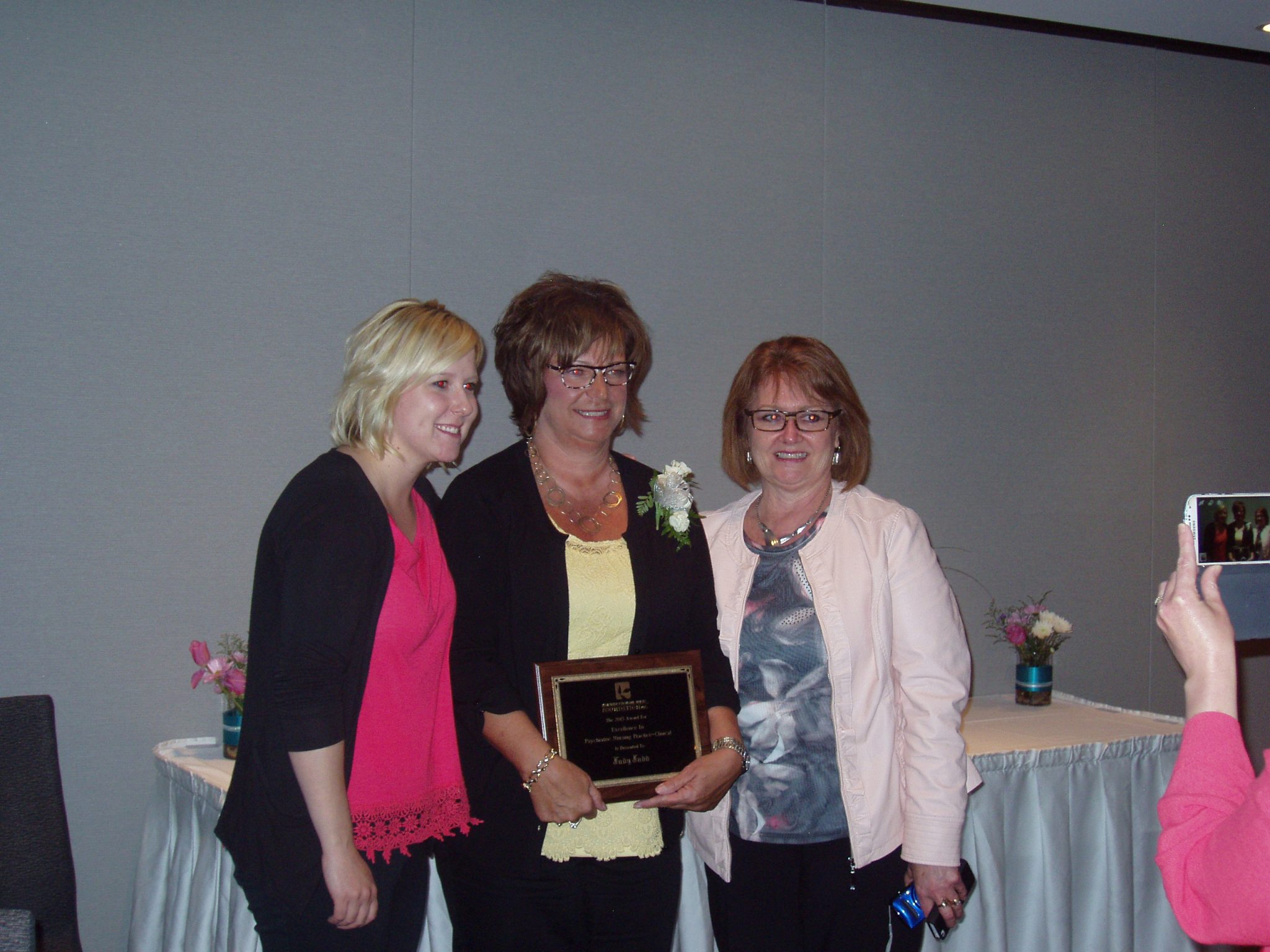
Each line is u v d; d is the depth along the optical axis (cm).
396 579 146
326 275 256
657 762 162
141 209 242
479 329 268
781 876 168
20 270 234
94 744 240
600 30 280
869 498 183
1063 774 236
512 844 156
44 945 183
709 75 291
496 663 162
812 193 303
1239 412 361
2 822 184
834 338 305
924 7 314
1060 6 317
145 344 243
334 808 136
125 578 242
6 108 233
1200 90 354
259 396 252
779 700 172
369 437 149
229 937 193
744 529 187
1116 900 237
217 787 206
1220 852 92
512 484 167
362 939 145
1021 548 328
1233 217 360
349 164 258
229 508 250
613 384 169
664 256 286
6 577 234
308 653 135
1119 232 343
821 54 304
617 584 166
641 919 164
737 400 188
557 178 276
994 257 325
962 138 321
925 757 170
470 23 268
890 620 176
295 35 254
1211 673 104
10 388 234
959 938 223
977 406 323
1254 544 112
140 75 242
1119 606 342
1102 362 340
